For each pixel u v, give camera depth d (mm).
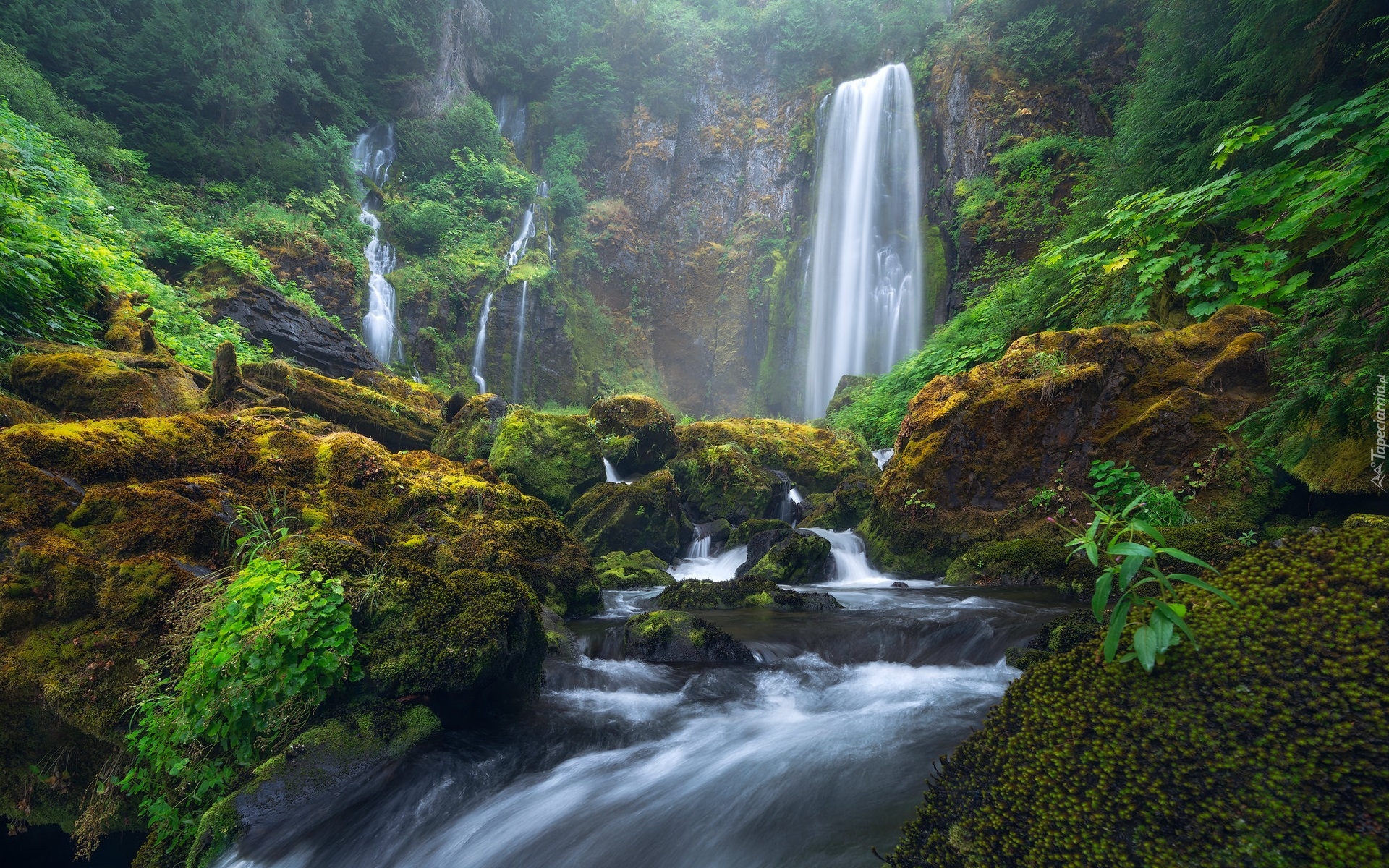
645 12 34562
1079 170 18875
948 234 24000
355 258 22391
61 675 3113
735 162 33781
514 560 5406
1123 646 2037
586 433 11375
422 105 29578
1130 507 2154
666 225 33875
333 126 24516
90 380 6066
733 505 11562
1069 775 1840
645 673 4613
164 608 3373
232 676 3100
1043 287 10578
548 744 3619
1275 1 7215
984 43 25000
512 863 2857
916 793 2871
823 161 29016
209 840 2812
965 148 23906
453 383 24297
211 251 15820
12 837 3320
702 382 32469
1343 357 3764
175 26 20422
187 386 7402
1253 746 1639
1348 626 1715
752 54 34281
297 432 5453
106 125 17672
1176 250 7625
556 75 34500
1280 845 1485
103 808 3143
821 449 13625
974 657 4734
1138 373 7660
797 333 29156
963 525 8008
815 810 2863
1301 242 6988
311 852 2844
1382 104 4492
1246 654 1803
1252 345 7090
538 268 28047
